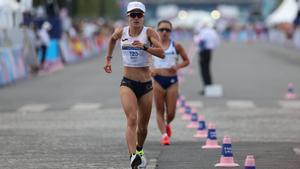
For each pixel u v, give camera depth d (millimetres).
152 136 39781
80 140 38656
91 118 49406
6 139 39375
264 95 64375
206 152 33750
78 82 77375
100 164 31094
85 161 31875
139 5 28625
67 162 31672
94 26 159375
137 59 28703
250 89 69812
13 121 48156
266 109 54188
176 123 46062
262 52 145750
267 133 41156
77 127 44531
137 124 29531
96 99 61594
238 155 32812
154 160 31469
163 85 37188
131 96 28547
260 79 81062
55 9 116312
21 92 67812
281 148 35031
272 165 30062
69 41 115875
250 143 36969
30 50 86312
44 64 92250
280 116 49844
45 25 95250
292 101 59656
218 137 39438
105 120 48219
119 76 84875
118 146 36375
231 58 124250
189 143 36969
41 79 81500
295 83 75812
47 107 56438
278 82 77125
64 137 39969
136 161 27453
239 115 50469
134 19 28625
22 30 85375
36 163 31516
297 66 102750
